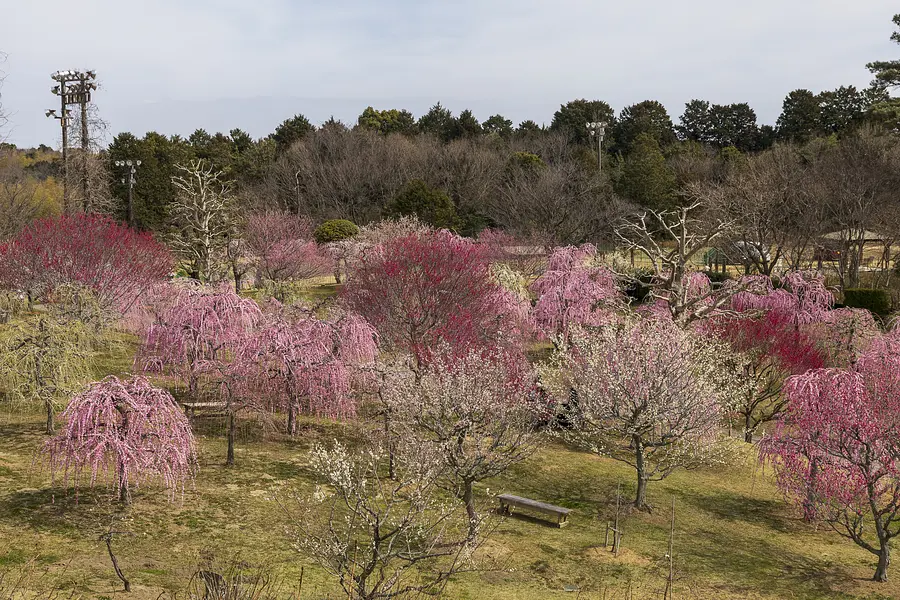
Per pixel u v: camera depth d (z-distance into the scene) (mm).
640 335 19062
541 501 17312
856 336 26375
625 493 18297
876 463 15391
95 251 27875
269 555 12508
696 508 17812
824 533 16781
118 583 10625
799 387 16594
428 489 15094
